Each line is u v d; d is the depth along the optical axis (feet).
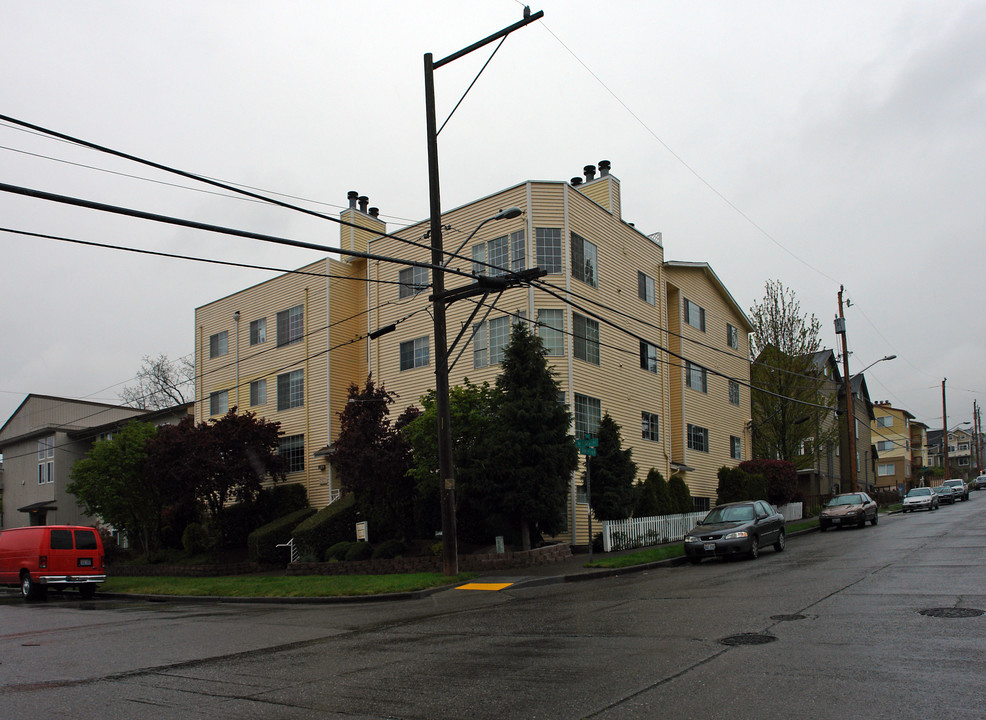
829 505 108.06
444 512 61.77
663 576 57.52
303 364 111.86
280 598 58.44
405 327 99.81
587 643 29.07
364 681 24.43
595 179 104.53
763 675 22.17
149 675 27.25
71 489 101.55
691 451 113.80
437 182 60.95
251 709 21.53
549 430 69.92
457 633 33.96
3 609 61.00
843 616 31.37
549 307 87.04
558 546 71.97
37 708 22.44
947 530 79.41
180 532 113.39
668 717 18.65
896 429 293.84
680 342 114.73
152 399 200.64
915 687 20.06
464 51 56.95
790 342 136.46
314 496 107.04
